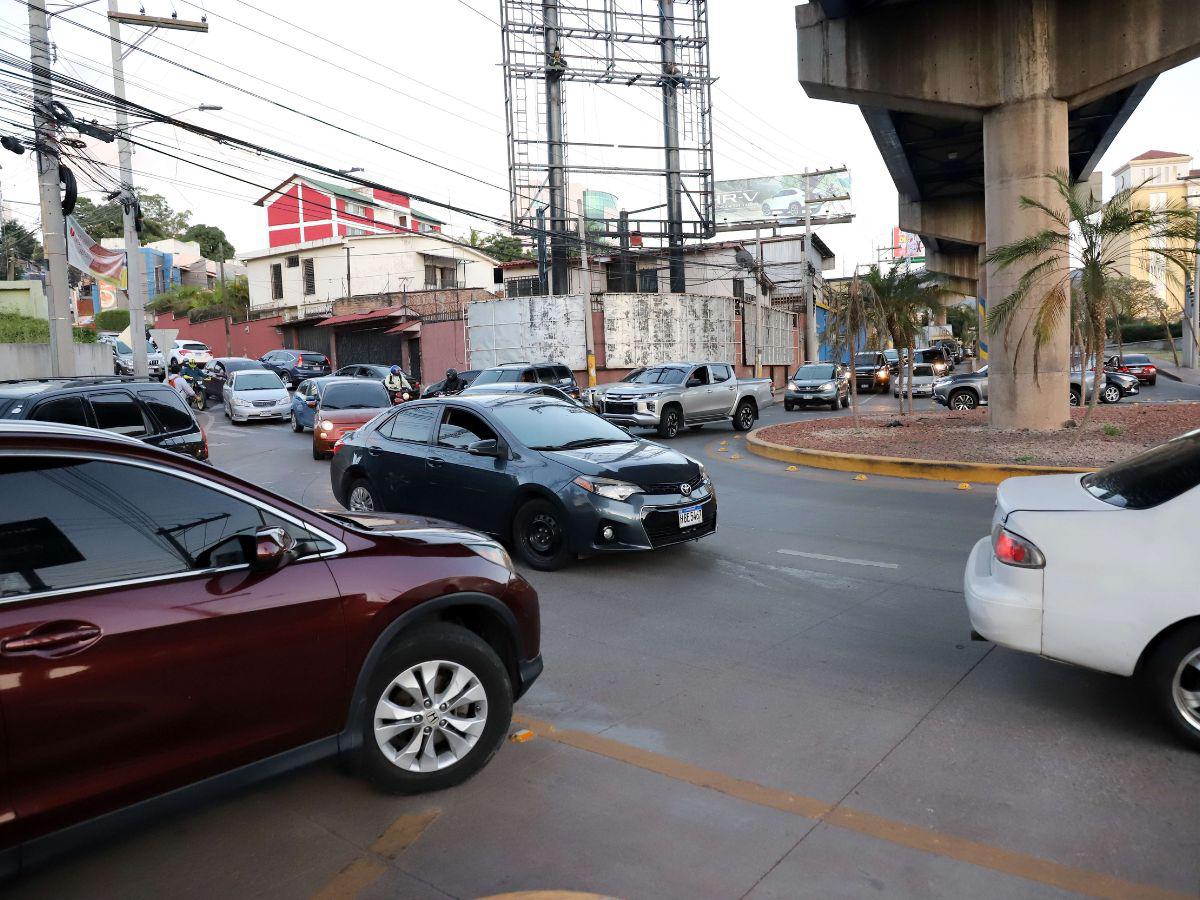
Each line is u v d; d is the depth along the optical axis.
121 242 66.25
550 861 3.24
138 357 22.16
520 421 8.25
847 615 6.25
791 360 52.28
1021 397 16.09
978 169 29.66
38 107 14.20
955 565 7.61
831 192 55.66
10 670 2.65
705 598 6.76
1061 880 3.07
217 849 3.37
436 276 47.75
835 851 3.28
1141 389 36.94
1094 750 4.07
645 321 35.09
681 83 38.22
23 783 2.68
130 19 19.69
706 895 3.02
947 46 15.88
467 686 3.79
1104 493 4.42
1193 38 14.55
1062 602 4.12
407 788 3.67
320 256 46.12
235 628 3.14
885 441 16.02
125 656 2.88
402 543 3.79
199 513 3.26
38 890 3.12
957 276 47.50
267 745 3.25
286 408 24.31
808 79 16.75
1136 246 14.06
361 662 3.49
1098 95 15.70
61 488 2.99
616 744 4.23
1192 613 3.91
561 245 36.09
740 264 41.91
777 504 10.97
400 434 8.99
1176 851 3.24
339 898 3.05
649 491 7.35
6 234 43.81
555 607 6.57
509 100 35.94
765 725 4.42
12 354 24.75
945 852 3.26
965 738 4.23
